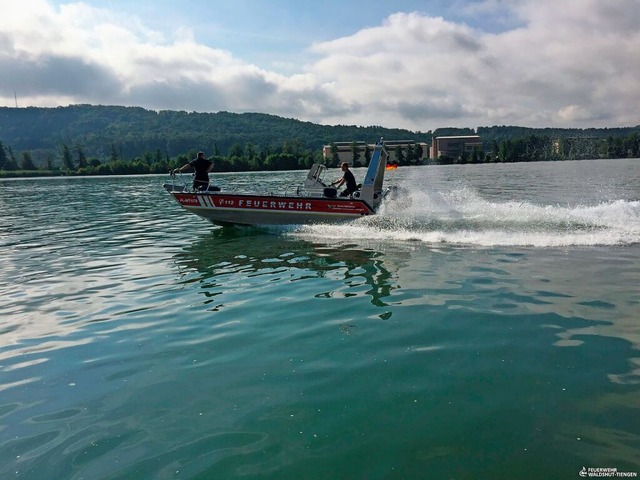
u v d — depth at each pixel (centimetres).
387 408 320
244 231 1159
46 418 330
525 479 247
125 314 556
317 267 738
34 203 2486
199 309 561
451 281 619
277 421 311
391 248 846
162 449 287
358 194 1145
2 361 433
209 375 384
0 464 279
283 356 414
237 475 260
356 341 438
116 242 1088
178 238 1112
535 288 572
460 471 255
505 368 370
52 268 824
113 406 342
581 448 269
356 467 262
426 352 406
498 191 1958
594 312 484
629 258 705
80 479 263
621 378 347
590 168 4462
